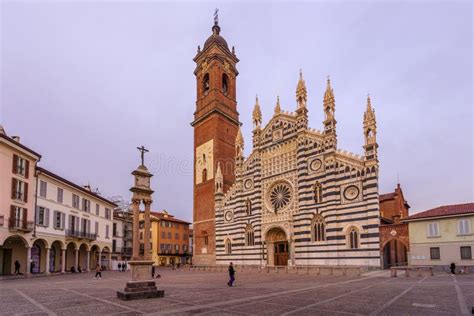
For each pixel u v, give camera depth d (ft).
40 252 184.24
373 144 160.15
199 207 249.75
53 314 55.77
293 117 199.62
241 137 229.86
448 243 141.28
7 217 146.61
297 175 189.67
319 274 150.61
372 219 154.71
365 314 52.31
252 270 190.90
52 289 97.60
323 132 180.75
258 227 203.82
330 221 167.73
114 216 301.22
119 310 58.39
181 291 86.99
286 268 172.65
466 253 136.98
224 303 65.05
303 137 189.47
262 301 67.21
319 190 177.78
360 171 162.61
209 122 254.88
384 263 157.17
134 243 78.54
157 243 347.36
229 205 226.38
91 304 65.98
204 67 272.51
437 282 99.76
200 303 65.51
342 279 120.06
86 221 215.51
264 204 204.33
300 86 198.39
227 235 222.89
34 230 163.43
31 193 163.02
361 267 150.82
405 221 151.64
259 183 210.79
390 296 71.56
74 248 220.84
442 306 58.23
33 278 150.10
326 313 53.47
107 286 107.45
